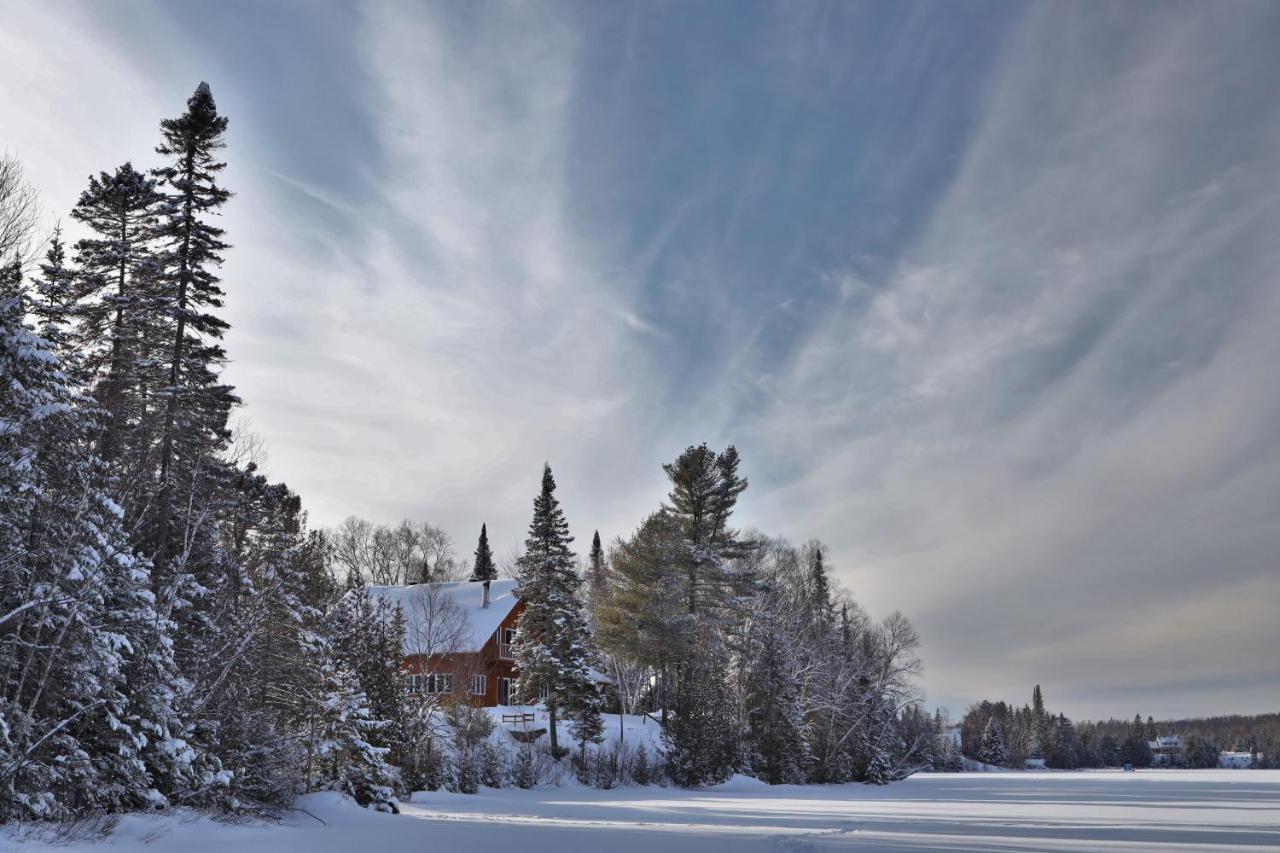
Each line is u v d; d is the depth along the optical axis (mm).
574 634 59375
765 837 22750
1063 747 169375
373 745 37156
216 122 36969
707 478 70625
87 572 23031
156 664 25812
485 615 82625
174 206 35875
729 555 69750
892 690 76062
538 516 60812
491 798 45750
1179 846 20094
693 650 65250
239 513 38969
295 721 36312
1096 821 28000
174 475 33875
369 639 43500
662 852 19562
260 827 25703
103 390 32375
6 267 24906
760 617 68875
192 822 24281
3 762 19859
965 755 145625
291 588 38312
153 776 25766
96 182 38531
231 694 31891
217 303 36281
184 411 34656
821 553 90562
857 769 71500
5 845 17500
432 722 51938
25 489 21953
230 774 27312
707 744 60562
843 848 19922
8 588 22609
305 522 42000
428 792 46125
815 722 72500
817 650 75125
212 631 32219
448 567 107562
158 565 31766
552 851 20016
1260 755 179250
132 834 21578
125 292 36344
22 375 22094
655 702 81438
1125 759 179250
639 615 64562
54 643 22125
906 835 23109
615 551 71062
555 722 60125
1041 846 20156
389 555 103750
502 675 80312
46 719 22562
